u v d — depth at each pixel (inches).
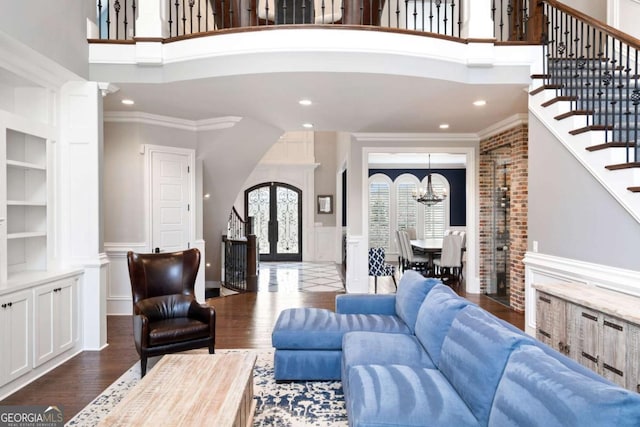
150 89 156.9
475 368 68.7
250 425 87.7
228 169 243.6
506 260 234.4
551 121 142.5
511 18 210.4
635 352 86.7
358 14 174.9
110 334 168.2
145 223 201.2
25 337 116.5
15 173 137.3
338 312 137.3
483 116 203.9
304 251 434.0
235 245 274.7
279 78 143.6
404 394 73.3
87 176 147.8
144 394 76.7
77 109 147.3
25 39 111.7
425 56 141.9
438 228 435.8
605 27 128.1
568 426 46.1
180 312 140.4
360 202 251.1
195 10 217.3
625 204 111.9
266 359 139.0
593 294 107.0
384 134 248.2
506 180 231.9
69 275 138.1
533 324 153.8
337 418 97.9
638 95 119.0
